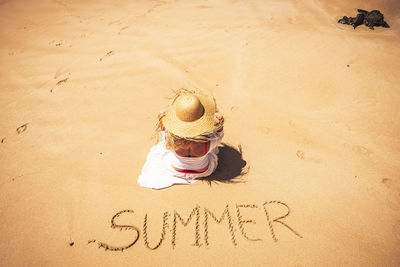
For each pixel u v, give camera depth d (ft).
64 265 6.91
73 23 21.66
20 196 8.61
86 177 9.21
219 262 6.99
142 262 6.97
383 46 17.44
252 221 7.93
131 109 12.48
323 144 10.56
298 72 14.97
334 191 8.77
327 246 7.32
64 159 9.91
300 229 7.72
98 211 8.15
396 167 9.57
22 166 9.64
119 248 7.25
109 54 17.04
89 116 12.05
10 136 10.96
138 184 8.95
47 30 20.42
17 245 7.34
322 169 9.53
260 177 9.24
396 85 13.71
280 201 8.46
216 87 13.98
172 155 8.40
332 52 16.84
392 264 6.95
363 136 10.89
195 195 8.62
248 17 22.62
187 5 25.79
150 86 14.06
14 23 21.59
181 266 6.91
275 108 12.48
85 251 7.19
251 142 10.67
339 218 7.98
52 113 12.22
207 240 7.47
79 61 16.31
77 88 13.92
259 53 16.98
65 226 7.77
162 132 8.25
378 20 20.21
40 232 7.64
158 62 16.11
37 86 14.07
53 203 8.39
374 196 8.62
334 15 22.86
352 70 14.99
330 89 13.61
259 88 13.83
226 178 9.20
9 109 12.46
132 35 19.53
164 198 8.53
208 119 7.07
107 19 22.49
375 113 12.03
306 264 6.96
